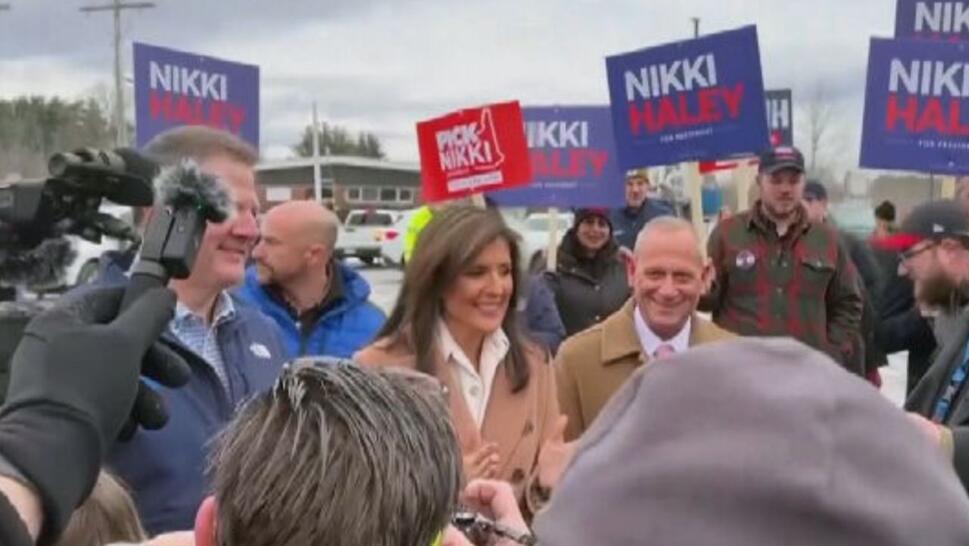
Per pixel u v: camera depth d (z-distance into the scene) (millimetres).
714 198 16172
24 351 1031
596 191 6879
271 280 3953
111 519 1788
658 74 5781
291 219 3918
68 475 962
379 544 1106
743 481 640
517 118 5719
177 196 1304
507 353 2812
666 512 655
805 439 649
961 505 647
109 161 1405
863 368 5312
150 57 5559
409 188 62969
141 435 2090
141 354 1080
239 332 2463
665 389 698
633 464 680
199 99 5758
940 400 3076
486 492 1840
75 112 38188
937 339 4230
